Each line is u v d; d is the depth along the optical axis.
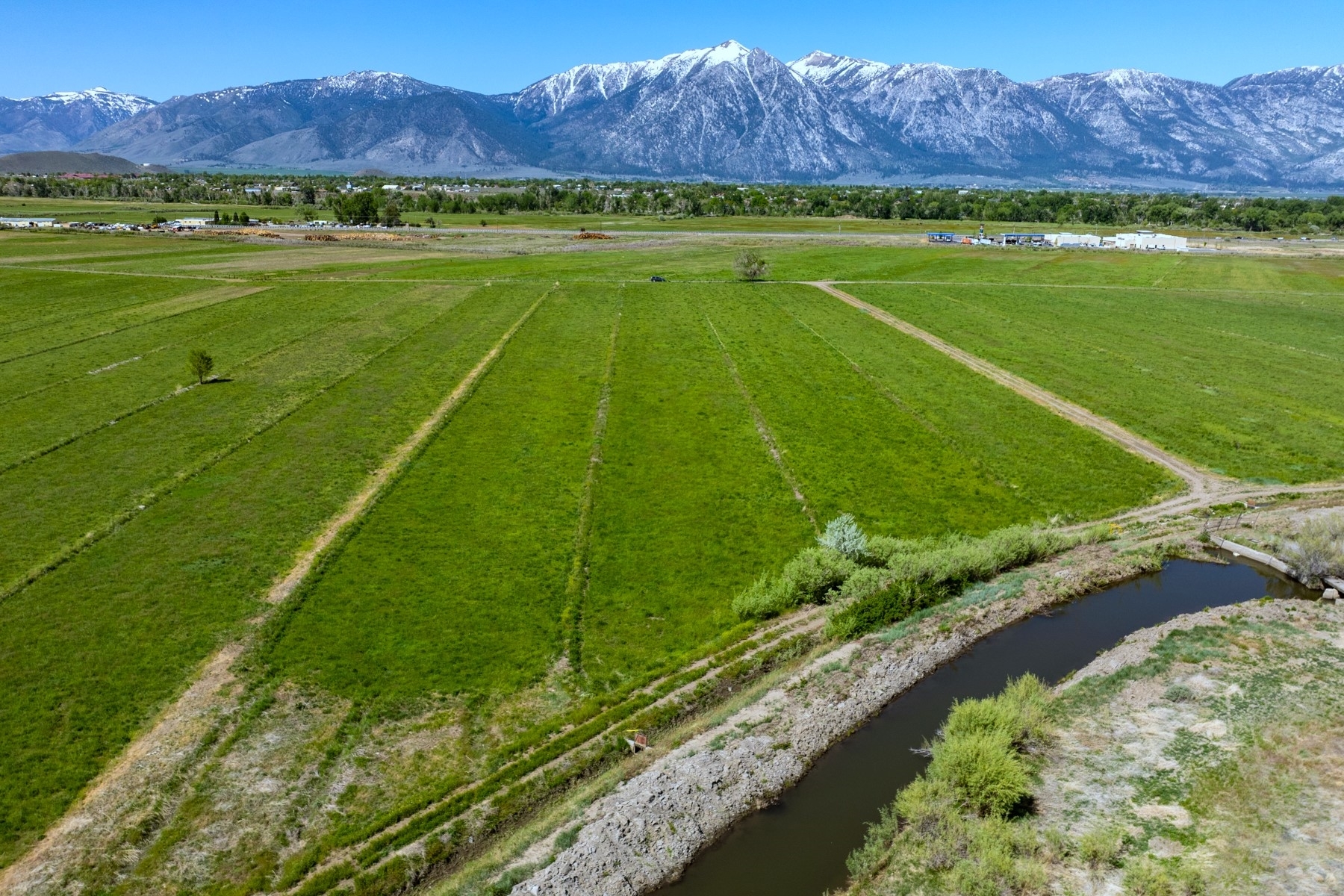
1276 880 20.81
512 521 41.31
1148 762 25.55
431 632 31.97
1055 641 33.12
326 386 61.81
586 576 36.59
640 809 23.39
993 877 21.25
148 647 30.25
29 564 35.62
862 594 35.22
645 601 34.94
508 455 49.81
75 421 53.00
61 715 26.73
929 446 53.41
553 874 21.34
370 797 24.16
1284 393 65.44
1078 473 49.62
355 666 29.78
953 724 26.72
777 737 26.80
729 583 36.62
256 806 23.59
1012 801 23.56
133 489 43.34
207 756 25.33
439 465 47.81
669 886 21.55
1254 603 35.12
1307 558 37.09
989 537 40.22
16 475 44.56
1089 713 28.14
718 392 63.28
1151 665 30.61
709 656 31.42
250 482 44.69
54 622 31.52
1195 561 39.62
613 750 26.34
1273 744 25.91
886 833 23.03
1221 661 30.64
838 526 38.56
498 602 34.25
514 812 23.84
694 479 47.25
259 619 32.31
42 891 20.72
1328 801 23.41
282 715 27.17
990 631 33.69
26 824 22.61
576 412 57.78
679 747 26.41
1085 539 40.84
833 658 31.17
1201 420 58.72
